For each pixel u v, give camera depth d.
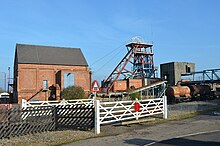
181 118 19.69
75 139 13.07
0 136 13.66
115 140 12.41
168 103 40.78
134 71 68.81
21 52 55.62
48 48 59.72
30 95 53.84
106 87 64.25
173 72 65.00
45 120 15.65
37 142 12.56
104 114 16.25
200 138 12.05
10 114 14.28
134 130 15.23
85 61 60.69
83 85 57.34
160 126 16.31
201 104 31.97
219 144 10.65
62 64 57.53
